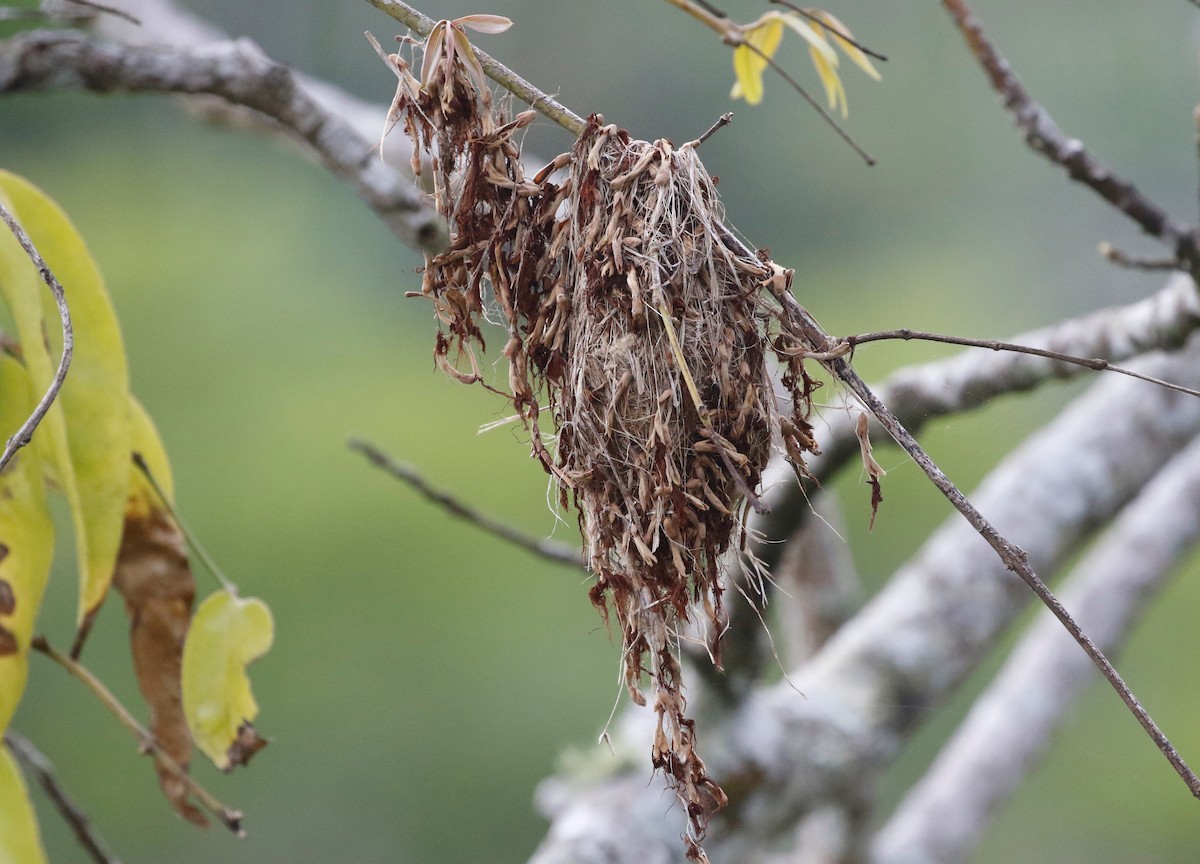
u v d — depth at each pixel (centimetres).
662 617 260
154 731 270
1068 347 280
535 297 260
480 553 773
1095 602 367
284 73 275
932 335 256
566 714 707
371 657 713
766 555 284
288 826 653
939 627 296
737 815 285
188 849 634
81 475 266
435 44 258
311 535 765
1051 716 364
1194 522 365
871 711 291
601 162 259
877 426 282
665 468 258
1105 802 655
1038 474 310
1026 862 649
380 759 684
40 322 265
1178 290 277
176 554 271
